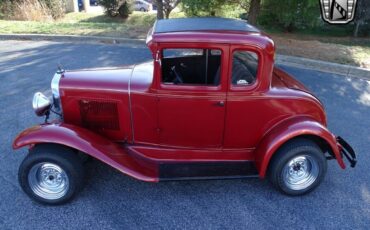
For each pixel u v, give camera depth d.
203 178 3.78
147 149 4.04
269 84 3.65
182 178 3.75
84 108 3.93
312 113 3.85
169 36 3.41
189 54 3.64
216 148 3.99
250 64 3.53
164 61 3.62
